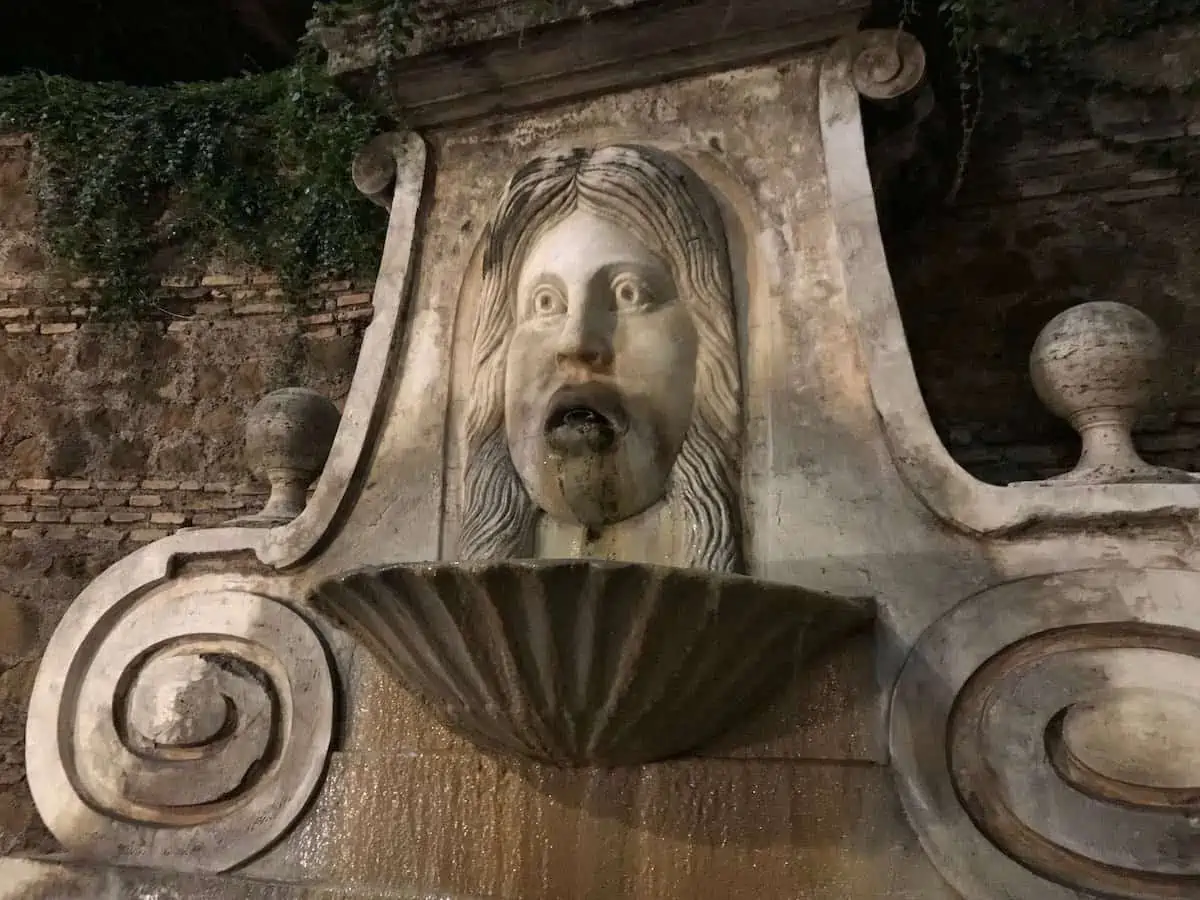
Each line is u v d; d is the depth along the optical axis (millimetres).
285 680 2496
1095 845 1798
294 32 5820
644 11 2383
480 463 2408
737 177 2412
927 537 2047
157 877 2383
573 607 1810
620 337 2275
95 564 3959
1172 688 1840
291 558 2543
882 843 1917
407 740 2328
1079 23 3164
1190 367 2926
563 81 2580
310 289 4102
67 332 4230
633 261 2301
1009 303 3129
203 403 4078
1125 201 3102
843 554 2094
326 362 4008
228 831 2395
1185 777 1782
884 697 1999
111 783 2516
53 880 2449
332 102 3979
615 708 1937
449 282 2633
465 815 2213
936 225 3246
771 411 2242
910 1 2348
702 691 1945
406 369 2607
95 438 4109
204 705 2484
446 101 2674
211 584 2637
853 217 2254
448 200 2697
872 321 2182
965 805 1910
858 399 2170
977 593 1983
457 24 2531
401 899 2176
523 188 2449
